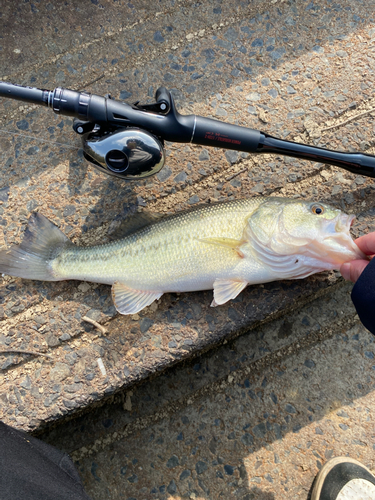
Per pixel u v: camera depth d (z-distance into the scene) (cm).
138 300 51
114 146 41
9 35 63
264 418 58
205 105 60
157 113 43
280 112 59
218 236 49
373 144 57
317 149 46
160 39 62
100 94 61
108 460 58
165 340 53
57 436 59
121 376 52
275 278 50
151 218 54
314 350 59
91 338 54
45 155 59
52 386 53
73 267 52
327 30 61
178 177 57
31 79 62
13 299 55
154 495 57
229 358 60
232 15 62
